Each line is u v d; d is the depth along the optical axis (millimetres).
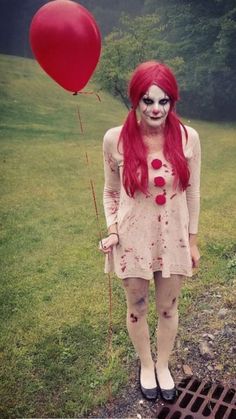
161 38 14453
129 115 1877
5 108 11977
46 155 8500
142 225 1967
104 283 3580
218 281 3490
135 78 1816
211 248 4152
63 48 1995
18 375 2533
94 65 2143
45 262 4031
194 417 2264
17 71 14680
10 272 3834
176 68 12570
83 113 12711
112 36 11430
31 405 2336
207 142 10375
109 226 2076
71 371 2559
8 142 9375
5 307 3254
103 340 2822
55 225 5020
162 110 1804
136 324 2230
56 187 6586
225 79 14195
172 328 2256
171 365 2592
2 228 4922
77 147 9297
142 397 2373
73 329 2949
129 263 2037
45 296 3396
